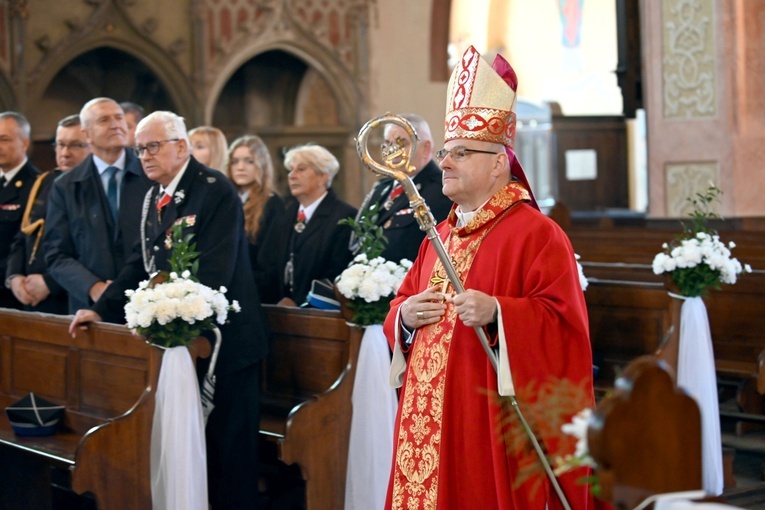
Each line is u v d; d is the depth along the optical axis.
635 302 5.58
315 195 5.89
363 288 4.63
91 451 4.30
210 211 4.89
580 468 3.04
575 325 3.09
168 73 12.02
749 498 5.16
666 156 10.40
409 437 3.29
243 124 13.40
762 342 5.91
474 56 3.28
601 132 17.05
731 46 9.90
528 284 3.15
